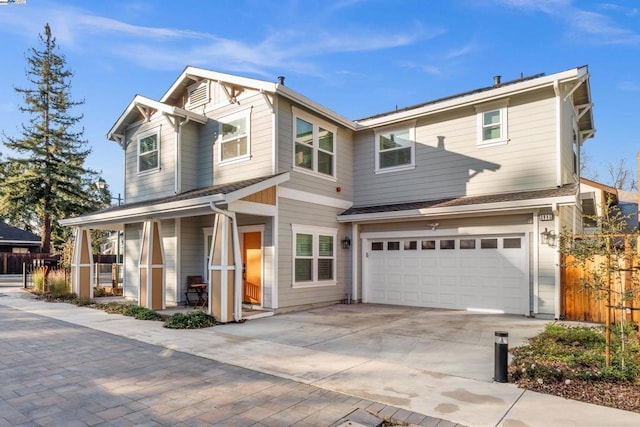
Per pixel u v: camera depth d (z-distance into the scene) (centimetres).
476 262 1147
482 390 493
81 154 2962
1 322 960
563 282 986
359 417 419
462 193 1216
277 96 1135
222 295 944
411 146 1320
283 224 1125
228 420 409
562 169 1073
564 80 1038
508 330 858
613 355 588
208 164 1299
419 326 911
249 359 636
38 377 543
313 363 615
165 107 1265
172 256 1269
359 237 1363
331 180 1326
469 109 1216
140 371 571
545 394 475
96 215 1276
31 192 2731
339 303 1320
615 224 618
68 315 1066
